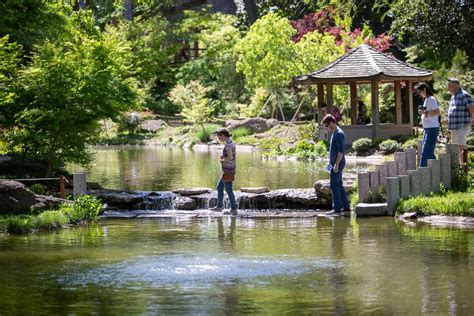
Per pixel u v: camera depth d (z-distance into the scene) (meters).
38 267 13.35
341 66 41.88
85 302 10.95
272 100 61.81
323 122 20.28
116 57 26.42
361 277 12.31
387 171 20.89
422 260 13.58
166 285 11.92
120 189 25.36
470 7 46.97
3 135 25.77
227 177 21.02
